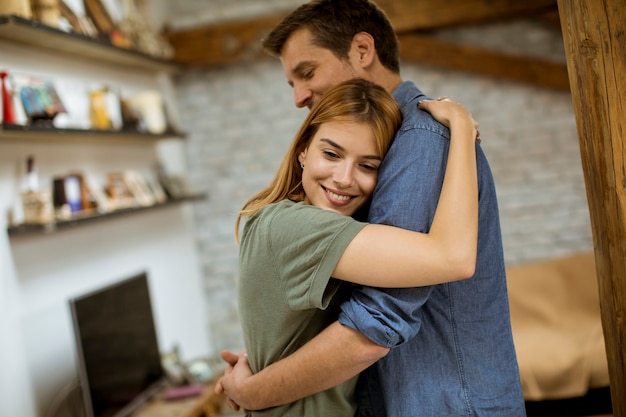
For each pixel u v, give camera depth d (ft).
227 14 15.79
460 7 15.01
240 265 3.97
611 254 3.96
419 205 3.63
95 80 11.60
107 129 10.50
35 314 9.24
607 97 3.90
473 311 3.95
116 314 10.00
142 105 12.47
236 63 16.12
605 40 3.90
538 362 10.18
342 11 4.46
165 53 13.69
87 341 9.05
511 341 4.09
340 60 4.50
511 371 4.02
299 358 3.76
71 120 10.48
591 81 3.93
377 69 4.59
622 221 3.89
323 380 3.72
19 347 8.73
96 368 9.18
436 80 15.90
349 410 4.13
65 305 10.01
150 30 13.25
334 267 3.51
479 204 3.99
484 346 3.96
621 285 3.94
